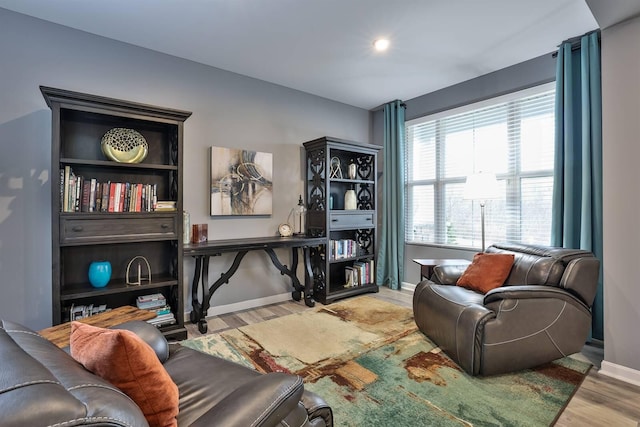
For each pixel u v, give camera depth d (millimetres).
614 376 2062
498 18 2441
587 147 2596
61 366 736
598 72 2562
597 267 2154
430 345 2500
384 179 4426
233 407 885
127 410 643
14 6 2287
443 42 2799
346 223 3930
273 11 2352
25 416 499
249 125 3518
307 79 3598
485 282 2525
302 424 1049
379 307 3480
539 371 2119
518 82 3217
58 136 2203
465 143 3729
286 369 2145
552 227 2826
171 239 2656
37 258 2447
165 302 2756
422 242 4160
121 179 2770
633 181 2020
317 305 3609
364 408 1727
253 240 3316
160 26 2549
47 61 2473
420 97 4145
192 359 1474
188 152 3133
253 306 3555
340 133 4344
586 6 2287
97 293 2389
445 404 1764
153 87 2936
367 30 2607
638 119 1999
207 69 3230
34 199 2434
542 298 2070
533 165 3170
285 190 3805
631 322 2020
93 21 2480
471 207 3680
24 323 2404
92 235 2340
